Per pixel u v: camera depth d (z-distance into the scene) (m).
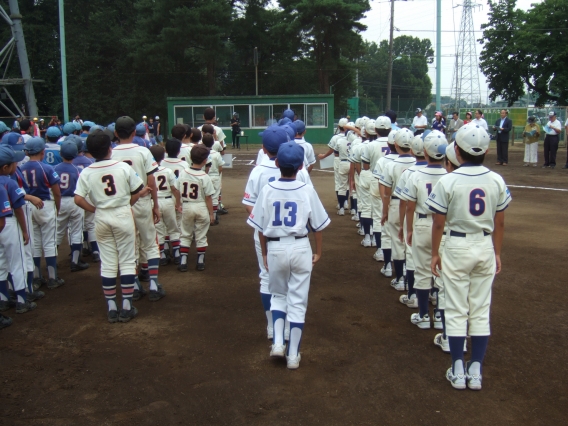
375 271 7.09
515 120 32.94
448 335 4.05
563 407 3.80
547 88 34.41
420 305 5.16
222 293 6.27
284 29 39.94
